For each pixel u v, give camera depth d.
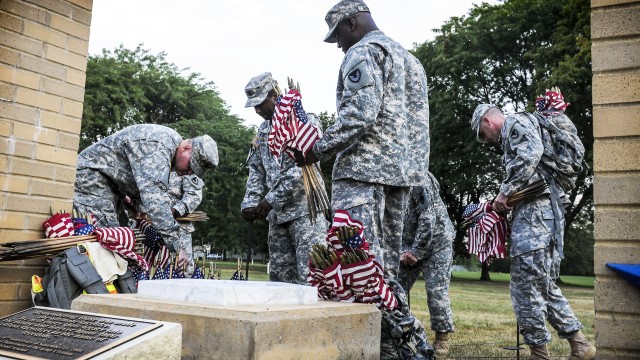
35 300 4.00
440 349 5.78
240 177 30.62
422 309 9.88
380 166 3.49
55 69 4.30
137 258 4.25
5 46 4.03
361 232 3.14
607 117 2.57
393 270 3.75
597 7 2.64
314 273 3.25
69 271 3.93
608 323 2.49
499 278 37.38
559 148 4.64
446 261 5.85
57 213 4.22
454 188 26.73
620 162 2.53
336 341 2.65
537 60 23.27
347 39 3.90
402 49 3.83
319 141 3.51
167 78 33.44
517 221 4.54
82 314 2.67
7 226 4.02
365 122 3.35
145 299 2.79
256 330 2.29
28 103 4.14
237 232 30.28
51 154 4.27
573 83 20.97
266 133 5.50
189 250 7.25
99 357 2.19
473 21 26.41
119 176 5.08
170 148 5.14
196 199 7.25
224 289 2.57
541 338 4.43
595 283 2.53
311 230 5.02
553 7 24.06
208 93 35.53
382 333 3.29
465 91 25.59
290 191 4.95
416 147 3.79
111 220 5.09
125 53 33.38
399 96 3.61
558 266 4.76
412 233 5.87
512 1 25.77
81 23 4.48
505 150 4.68
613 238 2.52
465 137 26.05
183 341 2.48
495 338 6.68
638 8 2.55
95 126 28.36
